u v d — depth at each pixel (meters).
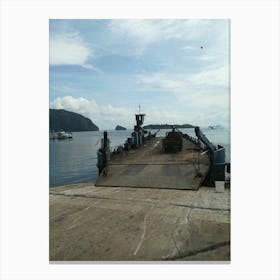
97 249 4.49
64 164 19.86
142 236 4.86
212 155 9.62
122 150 15.02
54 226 5.40
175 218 5.59
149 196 7.32
